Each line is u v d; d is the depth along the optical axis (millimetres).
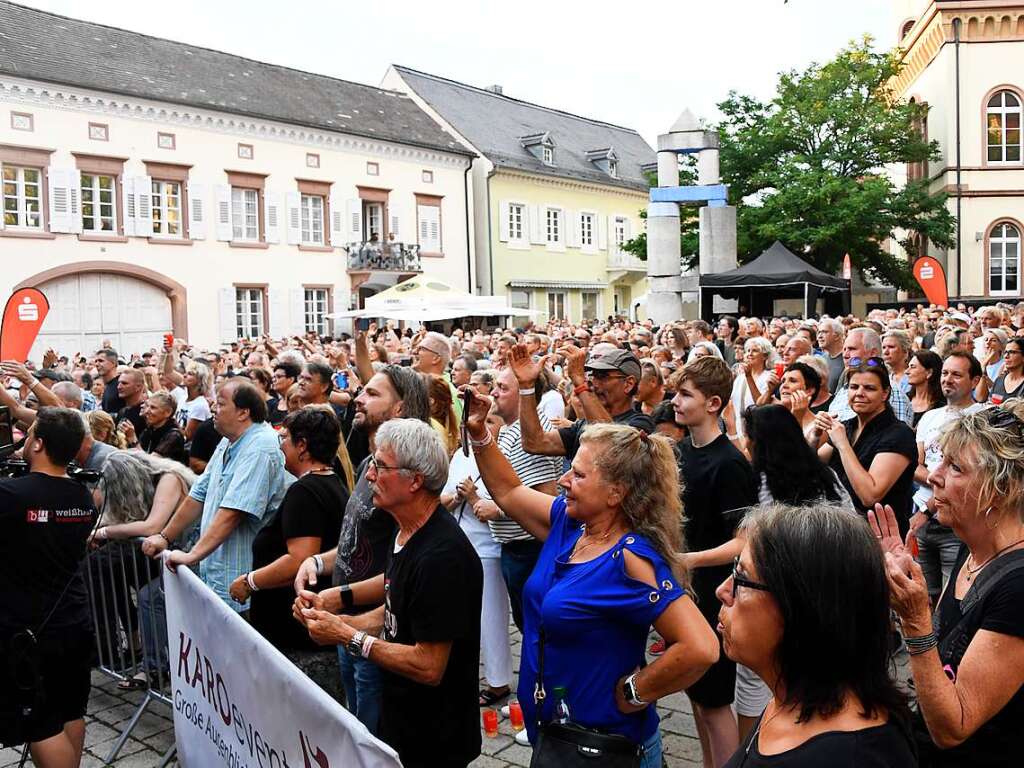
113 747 4934
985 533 2605
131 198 27484
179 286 28750
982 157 32250
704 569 3791
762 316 23797
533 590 3021
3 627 4055
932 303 17469
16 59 25125
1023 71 31859
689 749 4703
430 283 23547
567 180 45000
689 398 4000
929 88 34594
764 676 1922
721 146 33875
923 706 2199
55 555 4160
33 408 9531
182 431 7977
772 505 1999
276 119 31281
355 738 2715
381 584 3654
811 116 32531
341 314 23469
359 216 34625
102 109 26672
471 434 3473
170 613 4398
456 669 3266
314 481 4258
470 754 3312
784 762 1771
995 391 7363
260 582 4207
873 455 4684
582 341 12680
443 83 43750
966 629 2457
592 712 2781
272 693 3242
